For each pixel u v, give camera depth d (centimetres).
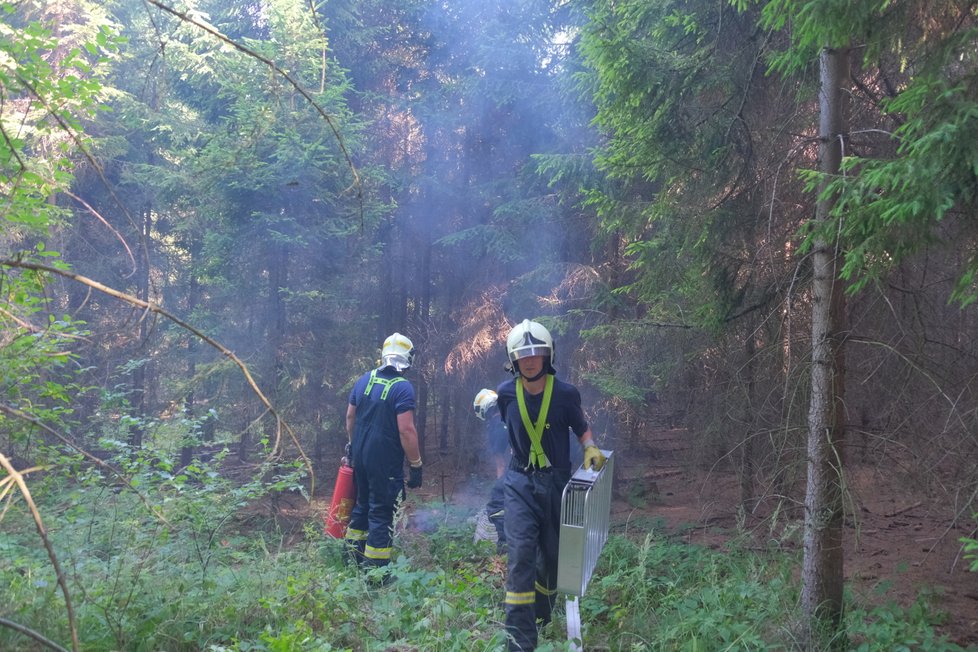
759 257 580
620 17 674
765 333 600
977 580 567
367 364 1042
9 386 408
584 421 467
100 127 1132
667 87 600
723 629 421
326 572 489
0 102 321
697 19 617
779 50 581
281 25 866
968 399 458
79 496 496
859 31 382
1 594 372
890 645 414
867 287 500
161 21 970
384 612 439
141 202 1295
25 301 398
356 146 968
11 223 418
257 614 419
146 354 980
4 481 201
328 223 947
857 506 461
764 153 603
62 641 345
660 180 743
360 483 601
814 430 443
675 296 755
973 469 421
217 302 1008
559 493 456
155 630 381
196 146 1083
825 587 441
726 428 659
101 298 1223
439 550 663
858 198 366
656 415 1047
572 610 442
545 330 458
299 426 1008
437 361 1292
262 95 868
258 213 905
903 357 419
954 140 322
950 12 384
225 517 509
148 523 491
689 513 840
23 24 739
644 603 491
